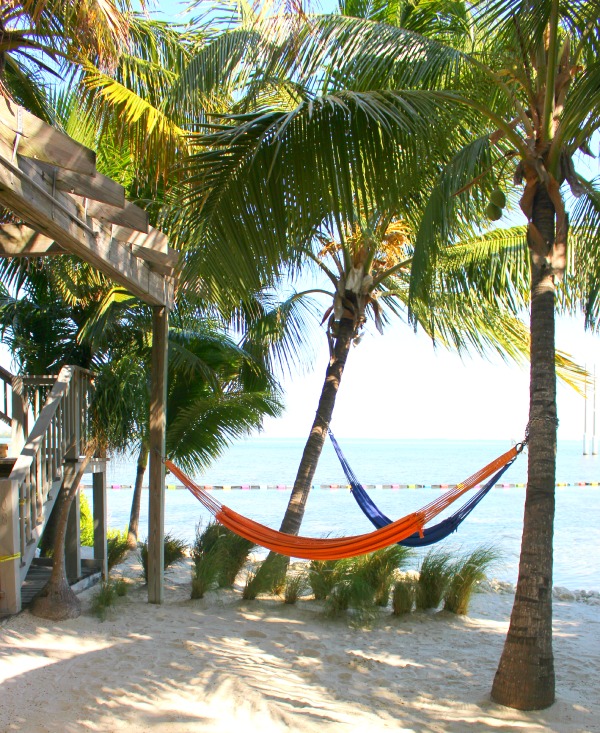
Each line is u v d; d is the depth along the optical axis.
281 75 4.79
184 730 3.69
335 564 7.13
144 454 9.30
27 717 3.71
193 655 4.94
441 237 4.58
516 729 3.88
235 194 4.57
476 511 19.94
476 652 5.48
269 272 4.78
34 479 5.79
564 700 4.36
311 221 4.70
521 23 4.28
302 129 4.43
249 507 19.69
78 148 3.68
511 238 7.65
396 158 4.56
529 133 4.48
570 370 8.59
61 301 8.41
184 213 5.22
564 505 21.83
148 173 7.13
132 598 6.71
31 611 5.45
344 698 4.31
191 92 5.34
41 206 3.82
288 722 3.85
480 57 5.27
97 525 7.22
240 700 4.12
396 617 6.50
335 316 7.86
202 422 8.77
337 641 5.66
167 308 6.53
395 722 3.95
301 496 7.61
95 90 6.00
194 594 6.72
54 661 4.59
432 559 7.13
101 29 4.82
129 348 8.36
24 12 4.66
